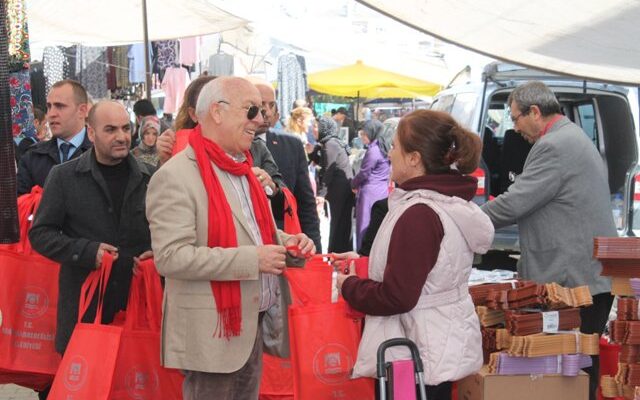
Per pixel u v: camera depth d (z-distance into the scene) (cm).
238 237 327
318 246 524
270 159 473
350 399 359
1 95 302
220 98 325
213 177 324
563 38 483
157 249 314
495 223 470
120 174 409
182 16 907
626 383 371
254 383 350
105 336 366
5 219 306
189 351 319
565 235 463
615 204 800
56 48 1086
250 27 1331
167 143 396
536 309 398
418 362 304
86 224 397
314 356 356
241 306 324
